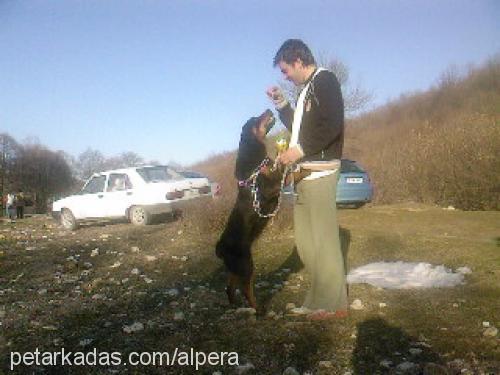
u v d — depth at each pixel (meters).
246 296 4.79
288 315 4.68
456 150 13.66
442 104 32.28
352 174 13.20
